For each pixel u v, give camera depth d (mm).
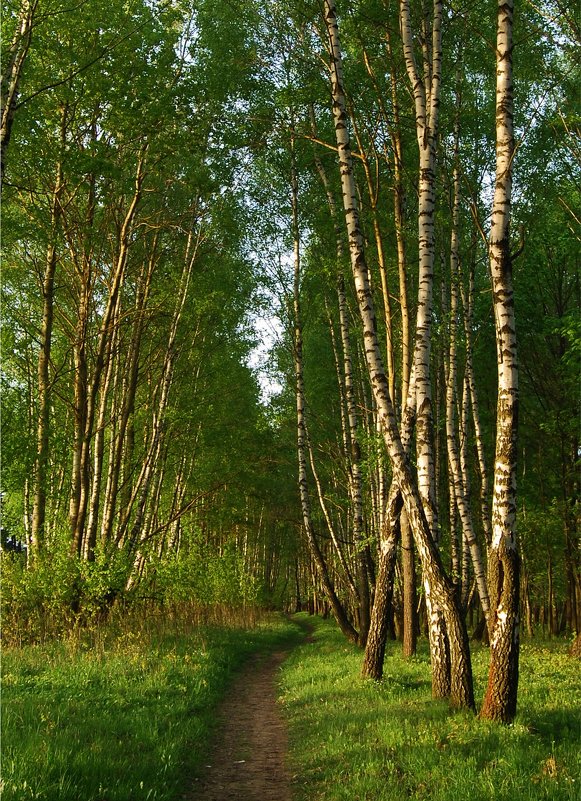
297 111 18594
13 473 16797
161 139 16984
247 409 31047
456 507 21062
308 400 28422
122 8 14828
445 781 5906
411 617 16719
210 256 24109
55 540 19828
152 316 21672
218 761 8242
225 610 29969
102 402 20188
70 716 8375
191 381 27578
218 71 18328
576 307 22219
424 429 10812
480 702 9867
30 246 19750
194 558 26562
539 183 18547
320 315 25250
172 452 29109
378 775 6453
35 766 5863
